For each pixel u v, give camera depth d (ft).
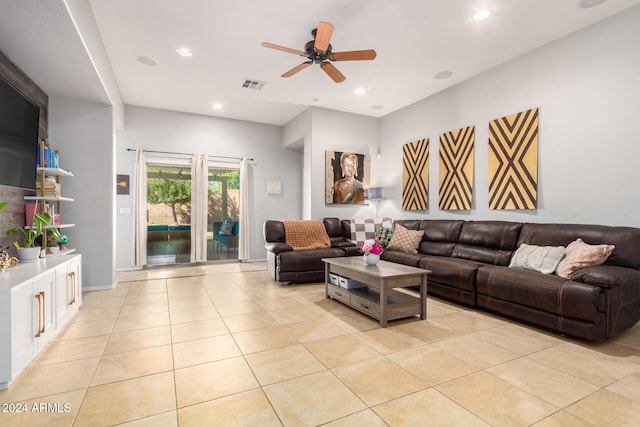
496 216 13.46
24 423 4.97
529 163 12.05
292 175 22.99
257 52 12.16
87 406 5.42
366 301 10.00
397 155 19.12
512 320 9.84
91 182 13.12
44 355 7.34
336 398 5.66
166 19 10.02
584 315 7.77
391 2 9.18
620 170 9.68
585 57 10.48
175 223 20.13
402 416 5.17
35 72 10.39
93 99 12.91
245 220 21.11
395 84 15.24
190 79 14.65
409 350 7.66
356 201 19.75
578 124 10.68
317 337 8.45
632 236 8.63
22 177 8.81
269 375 6.47
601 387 6.05
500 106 13.21
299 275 14.55
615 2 9.18
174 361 7.06
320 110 18.69
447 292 11.71
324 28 8.65
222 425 4.94
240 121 21.24
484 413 5.25
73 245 12.91
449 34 10.90
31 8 7.11
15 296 6.28
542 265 9.59
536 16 9.86
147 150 18.61
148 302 11.65
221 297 12.42
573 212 10.83
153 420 5.05
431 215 16.81
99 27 10.41
